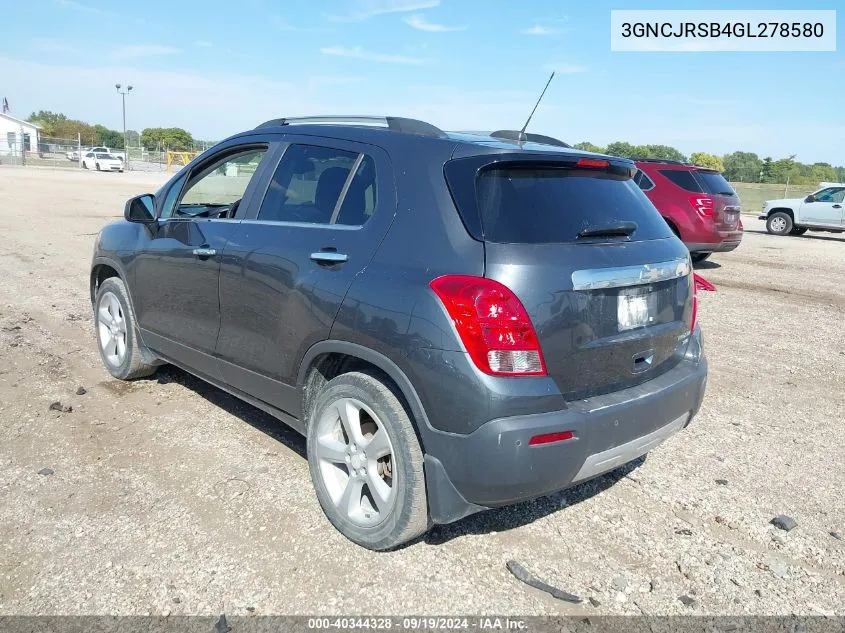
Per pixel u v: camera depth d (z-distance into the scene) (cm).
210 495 370
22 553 313
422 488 301
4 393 503
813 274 1252
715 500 388
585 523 359
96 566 306
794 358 687
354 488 329
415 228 307
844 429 502
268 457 416
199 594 291
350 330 314
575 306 292
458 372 278
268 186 395
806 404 554
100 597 286
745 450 459
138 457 411
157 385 533
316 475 346
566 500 383
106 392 514
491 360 276
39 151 5697
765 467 433
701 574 319
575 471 293
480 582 306
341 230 338
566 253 295
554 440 282
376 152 341
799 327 823
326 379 361
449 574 311
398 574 309
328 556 320
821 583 315
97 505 356
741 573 321
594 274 297
